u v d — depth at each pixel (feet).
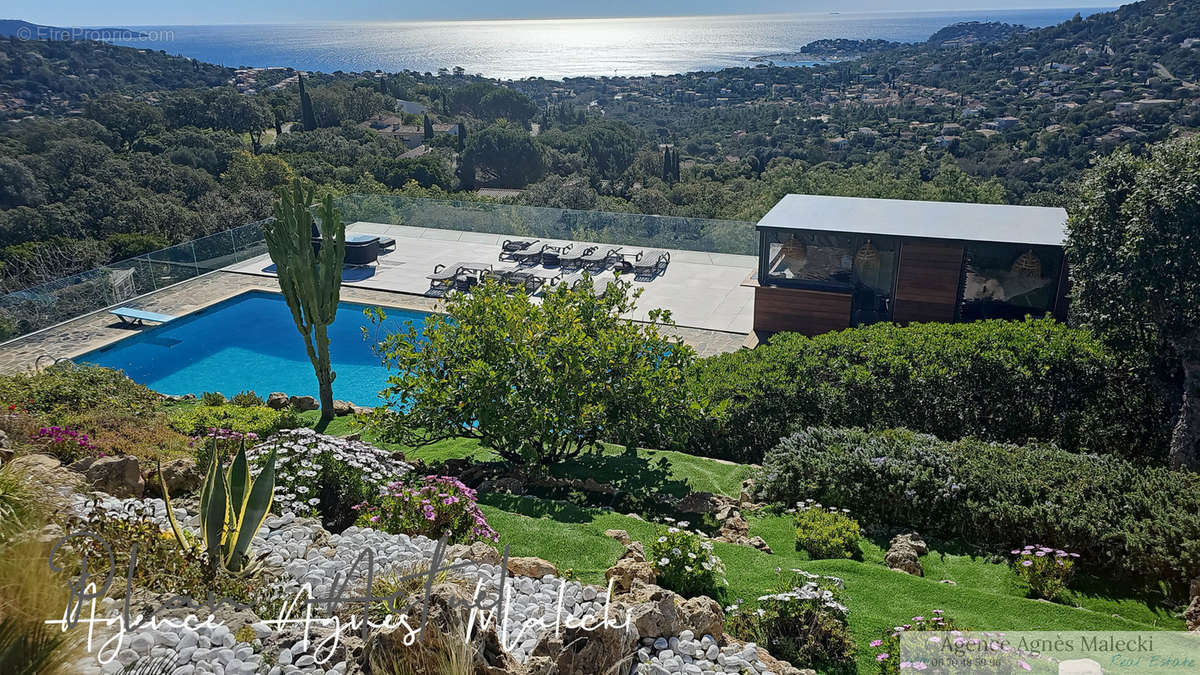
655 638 13.88
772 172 162.40
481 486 27.25
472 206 75.92
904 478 24.35
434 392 28.27
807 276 48.21
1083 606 19.13
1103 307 34.63
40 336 52.29
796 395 33.14
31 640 9.78
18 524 13.37
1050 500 22.09
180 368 49.01
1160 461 29.60
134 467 20.90
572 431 28.58
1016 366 32.01
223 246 66.95
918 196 113.09
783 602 16.15
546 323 29.32
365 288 61.67
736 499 27.04
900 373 32.91
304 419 37.68
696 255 68.54
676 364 30.12
